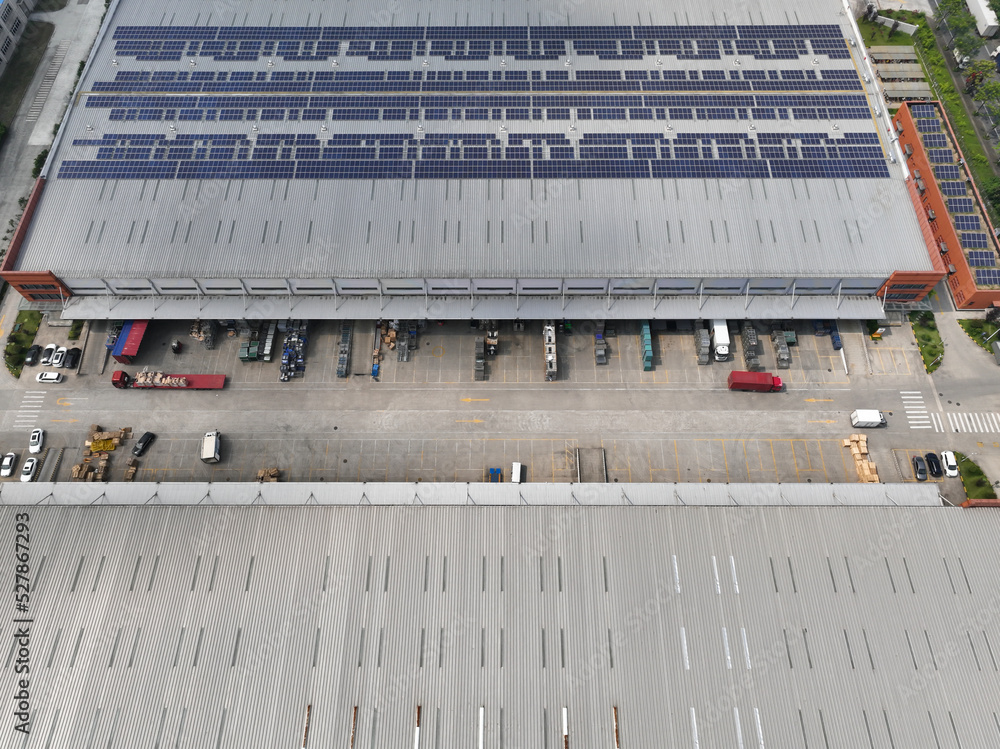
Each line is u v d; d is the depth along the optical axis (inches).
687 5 4266.7
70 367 3555.6
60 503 2940.5
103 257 3390.7
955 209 3784.5
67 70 4549.7
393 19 4224.9
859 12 4800.7
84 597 2650.1
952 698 2482.8
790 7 4259.4
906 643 2576.3
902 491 2974.9
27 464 3272.6
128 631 2588.6
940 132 4045.3
